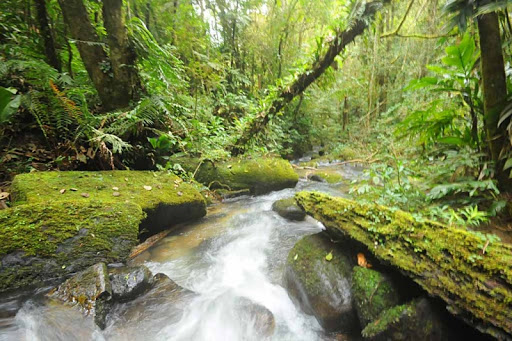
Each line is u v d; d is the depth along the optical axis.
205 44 5.98
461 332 1.34
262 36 8.96
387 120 6.86
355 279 1.79
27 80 3.23
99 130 3.41
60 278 2.05
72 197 2.73
